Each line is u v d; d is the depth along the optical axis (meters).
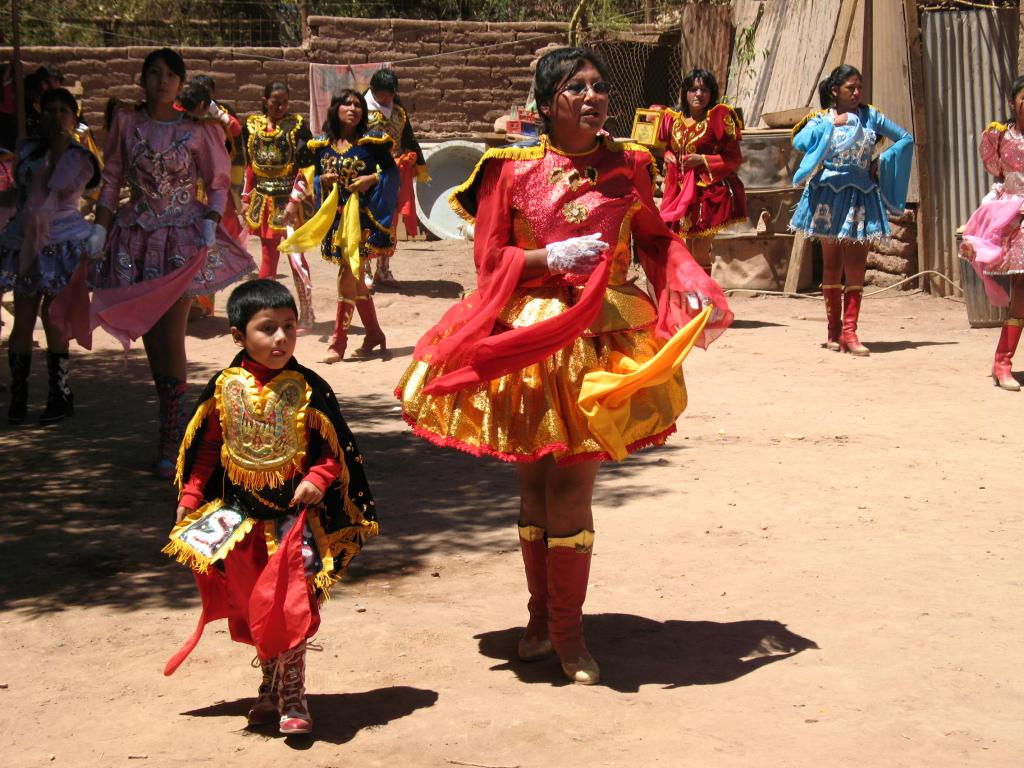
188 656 4.69
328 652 4.67
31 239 8.44
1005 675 4.34
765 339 11.70
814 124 10.72
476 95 19.84
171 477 7.37
